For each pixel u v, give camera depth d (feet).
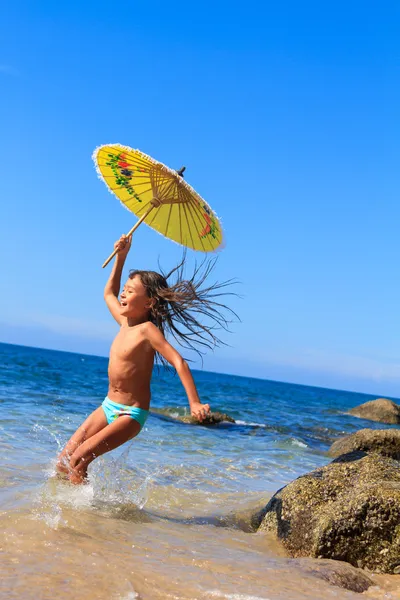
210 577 11.20
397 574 14.52
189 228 20.56
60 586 9.48
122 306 17.99
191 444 34.09
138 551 12.26
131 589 9.80
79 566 10.55
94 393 58.75
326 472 18.06
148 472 23.24
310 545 15.43
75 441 17.58
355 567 14.52
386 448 33.76
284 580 11.97
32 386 56.90
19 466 19.90
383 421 87.56
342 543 15.05
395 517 14.88
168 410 55.11
